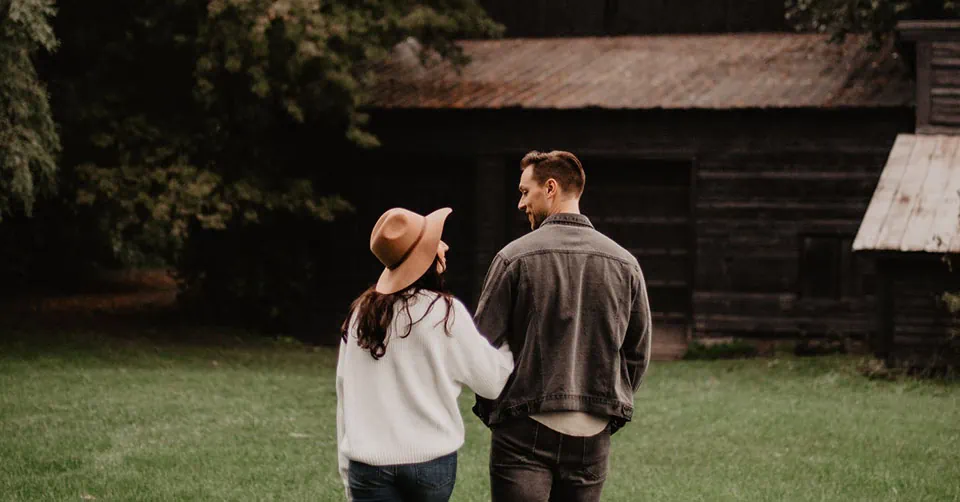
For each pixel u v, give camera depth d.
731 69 18.20
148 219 15.27
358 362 4.08
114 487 7.11
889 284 13.69
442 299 4.06
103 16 15.55
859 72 17.58
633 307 4.31
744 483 7.74
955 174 14.34
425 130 18.27
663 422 10.42
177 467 7.80
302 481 7.52
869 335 16.61
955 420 10.48
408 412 4.00
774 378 13.82
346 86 15.54
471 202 18.61
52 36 12.59
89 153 15.45
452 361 4.04
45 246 20.42
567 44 20.38
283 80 15.47
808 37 19.50
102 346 14.55
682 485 7.66
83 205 15.74
